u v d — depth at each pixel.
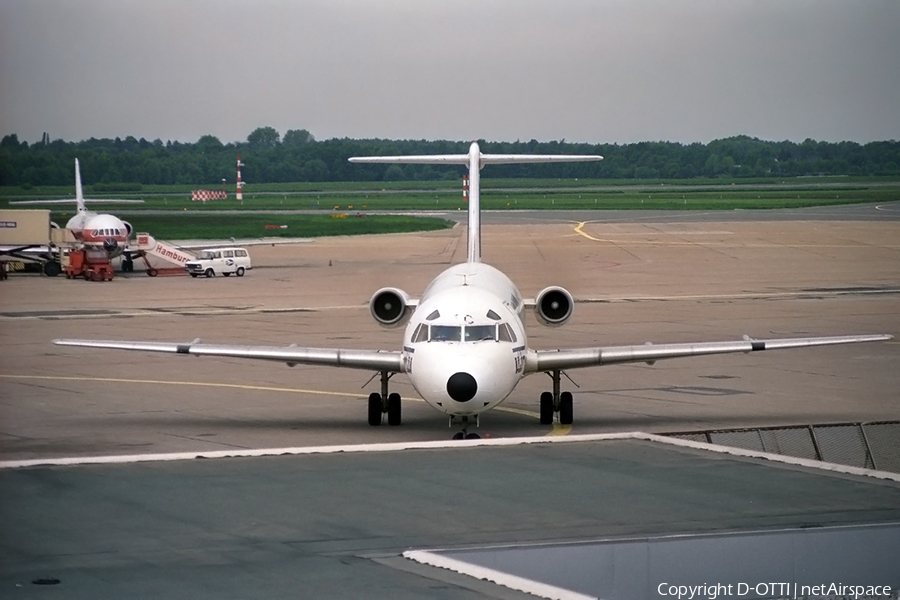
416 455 69.69
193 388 122.12
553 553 49.75
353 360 96.44
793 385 123.94
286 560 47.50
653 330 171.12
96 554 48.22
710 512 55.72
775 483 61.94
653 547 50.78
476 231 123.56
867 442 84.81
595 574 50.38
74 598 42.53
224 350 97.88
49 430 97.25
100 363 141.25
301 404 112.19
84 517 54.28
